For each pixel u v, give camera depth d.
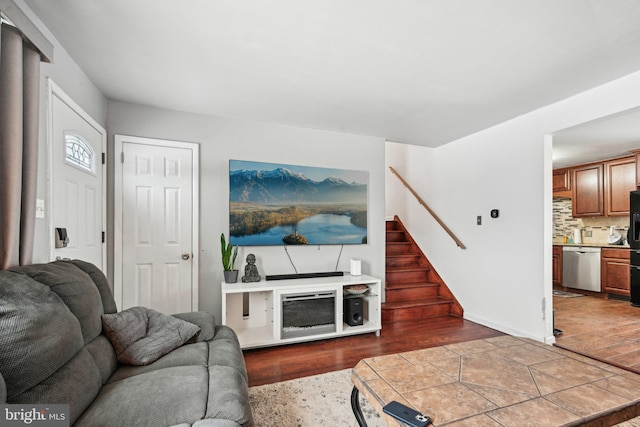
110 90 2.68
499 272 3.48
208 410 1.20
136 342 1.71
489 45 1.97
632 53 2.04
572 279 5.30
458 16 1.69
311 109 3.07
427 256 4.69
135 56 2.14
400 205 5.46
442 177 4.37
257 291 3.08
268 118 3.31
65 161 2.06
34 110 1.54
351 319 3.34
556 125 2.87
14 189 1.37
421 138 4.04
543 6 1.60
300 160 3.59
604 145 4.24
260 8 1.65
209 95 2.77
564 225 5.96
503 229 3.44
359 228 3.82
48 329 1.10
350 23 1.77
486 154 3.66
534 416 1.17
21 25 1.39
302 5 1.62
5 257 1.33
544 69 2.26
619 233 5.13
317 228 3.60
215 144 3.25
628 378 1.46
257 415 1.90
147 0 1.59
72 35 1.90
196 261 3.12
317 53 2.09
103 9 1.66
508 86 2.54
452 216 4.18
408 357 1.72
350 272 3.76
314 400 2.06
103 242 2.76
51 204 1.85
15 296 1.07
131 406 1.19
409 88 2.59
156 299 2.98
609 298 4.89
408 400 1.29
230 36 1.91
